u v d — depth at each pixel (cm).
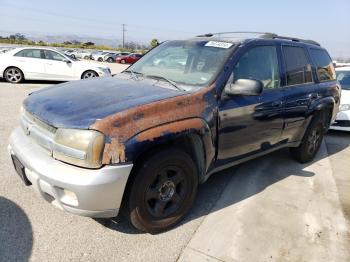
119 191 249
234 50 346
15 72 1212
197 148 307
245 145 362
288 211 353
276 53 401
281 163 496
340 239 310
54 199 260
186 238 293
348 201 387
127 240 283
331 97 505
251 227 318
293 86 423
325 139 675
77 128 241
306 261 276
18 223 291
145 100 273
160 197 288
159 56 398
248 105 345
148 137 254
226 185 406
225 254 276
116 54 4338
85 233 287
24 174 284
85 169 241
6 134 534
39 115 271
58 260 252
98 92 301
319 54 505
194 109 291
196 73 338
